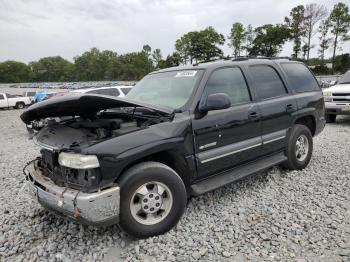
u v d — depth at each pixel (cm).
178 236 331
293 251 297
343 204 387
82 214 286
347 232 324
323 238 315
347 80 1074
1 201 452
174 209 334
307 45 6425
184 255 299
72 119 401
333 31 6247
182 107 364
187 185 364
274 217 362
